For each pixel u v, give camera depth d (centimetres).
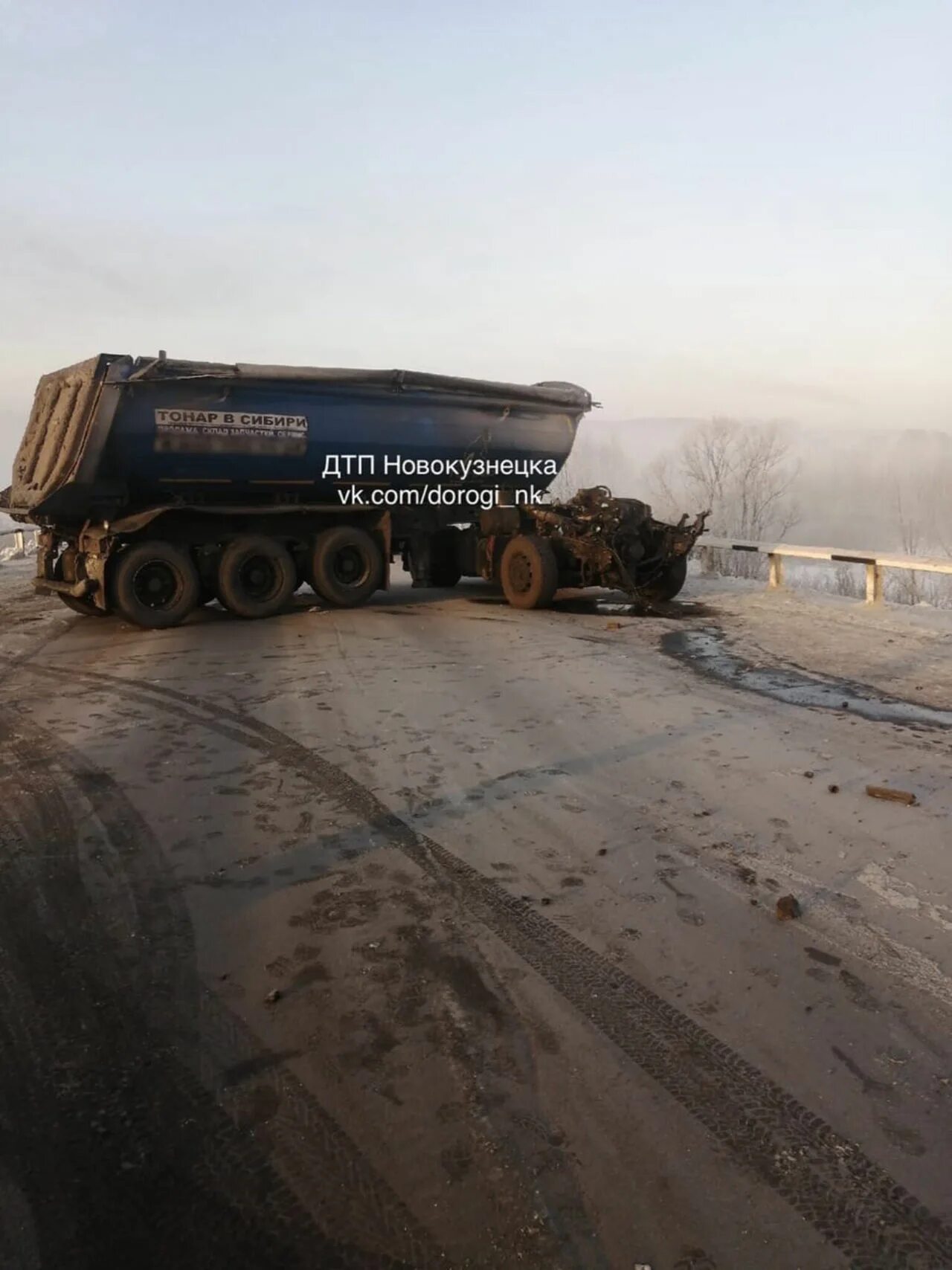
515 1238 254
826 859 482
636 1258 247
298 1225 260
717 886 453
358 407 1372
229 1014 356
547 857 487
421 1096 310
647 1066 323
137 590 1257
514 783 595
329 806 559
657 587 1493
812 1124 295
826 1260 247
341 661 1001
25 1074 324
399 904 437
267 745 682
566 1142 288
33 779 617
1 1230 258
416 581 1591
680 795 574
